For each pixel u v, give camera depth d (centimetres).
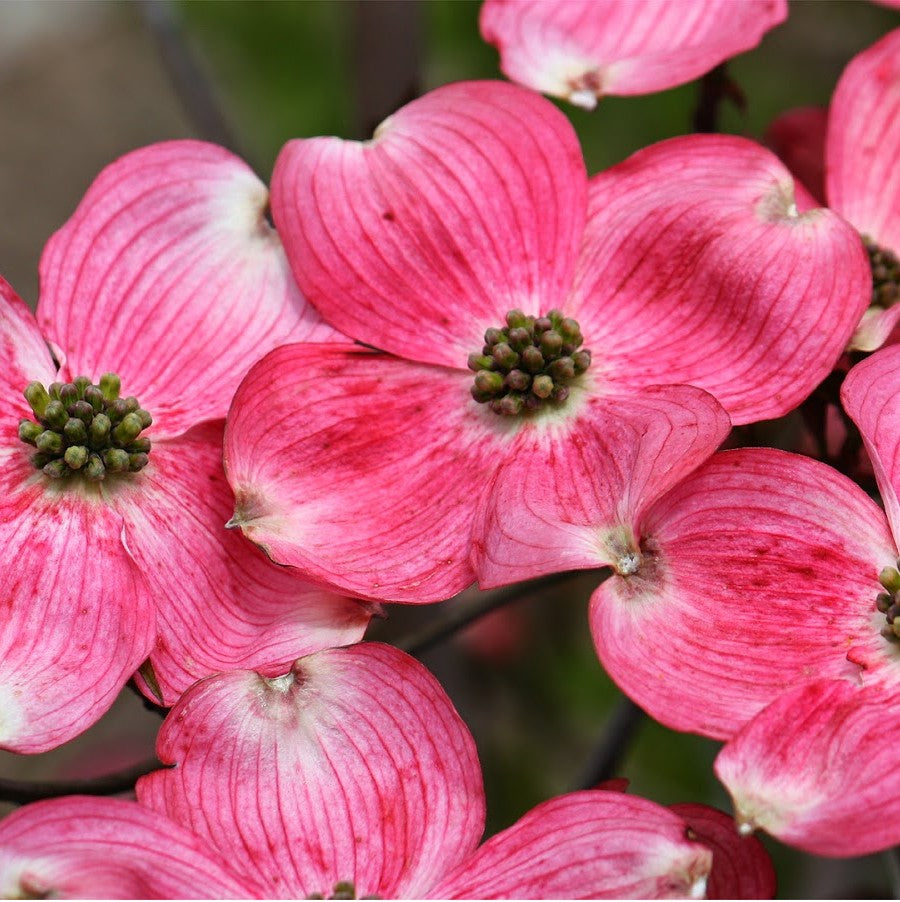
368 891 50
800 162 60
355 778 50
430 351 54
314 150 54
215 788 50
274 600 52
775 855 66
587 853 49
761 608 51
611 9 56
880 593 51
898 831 49
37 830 49
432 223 54
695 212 54
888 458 52
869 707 50
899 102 57
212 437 53
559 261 54
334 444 53
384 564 52
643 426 52
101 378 53
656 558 51
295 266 54
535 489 53
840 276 53
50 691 51
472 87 55
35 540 52
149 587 52
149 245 54
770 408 53
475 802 50
